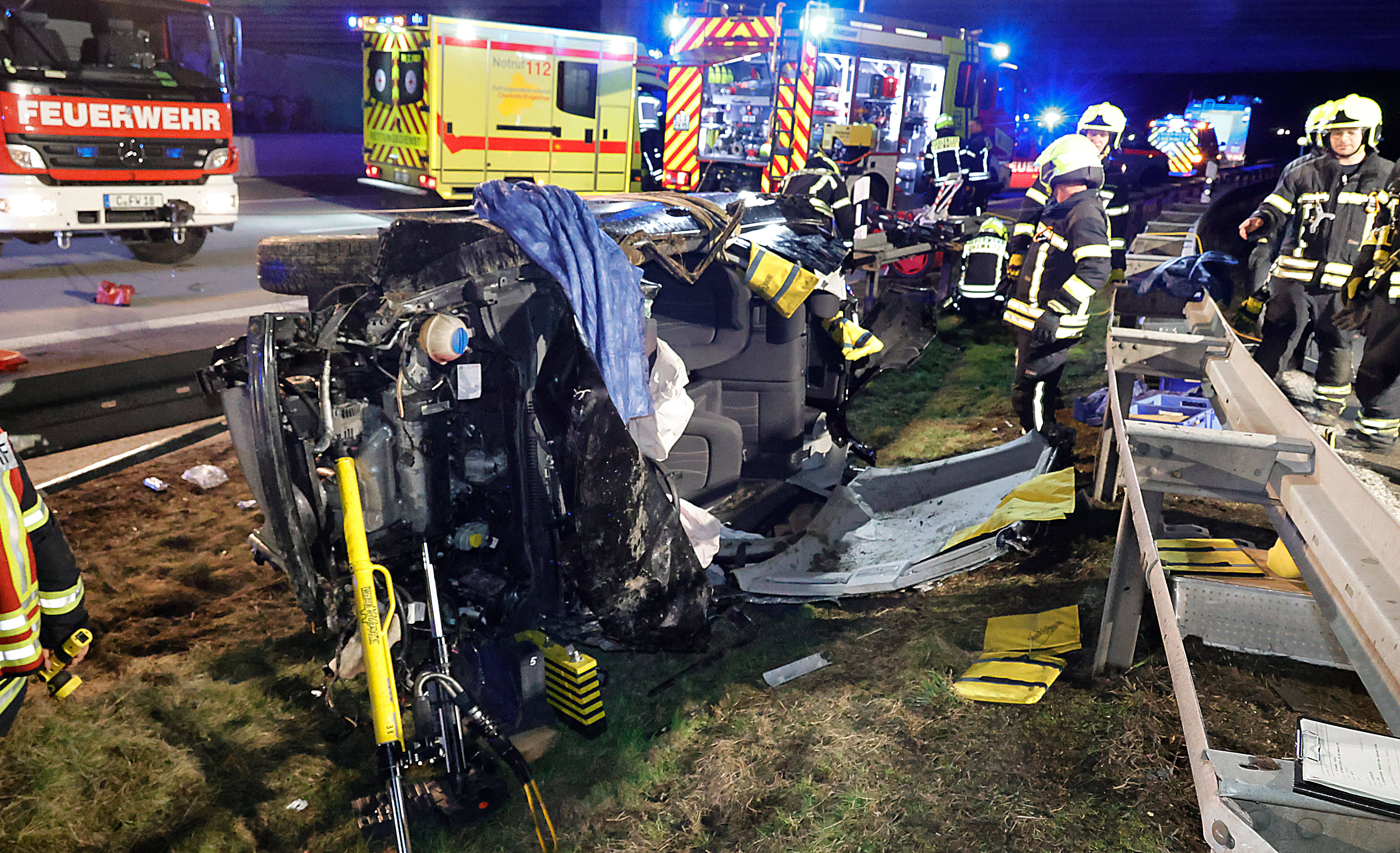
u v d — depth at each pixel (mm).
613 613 2719
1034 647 3059
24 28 7660
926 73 11469
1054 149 4496
